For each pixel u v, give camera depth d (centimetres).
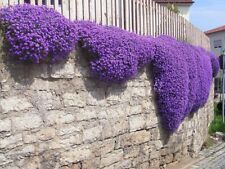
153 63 564
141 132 536
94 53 423
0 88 326
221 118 1191
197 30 946
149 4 609
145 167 548
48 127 372
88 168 426
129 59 475
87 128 424
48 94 372
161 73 573
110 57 440
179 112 616
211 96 1074
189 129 730
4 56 330
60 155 386
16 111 339
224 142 965
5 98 330
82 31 411
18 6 343
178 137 661
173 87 595
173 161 642
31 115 353
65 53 384
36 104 359
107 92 459
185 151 708
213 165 693
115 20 502
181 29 793
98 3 463
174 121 605
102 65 430
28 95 351
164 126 594
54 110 379
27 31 340
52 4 393
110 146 465
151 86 564
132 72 488
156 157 579
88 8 445
